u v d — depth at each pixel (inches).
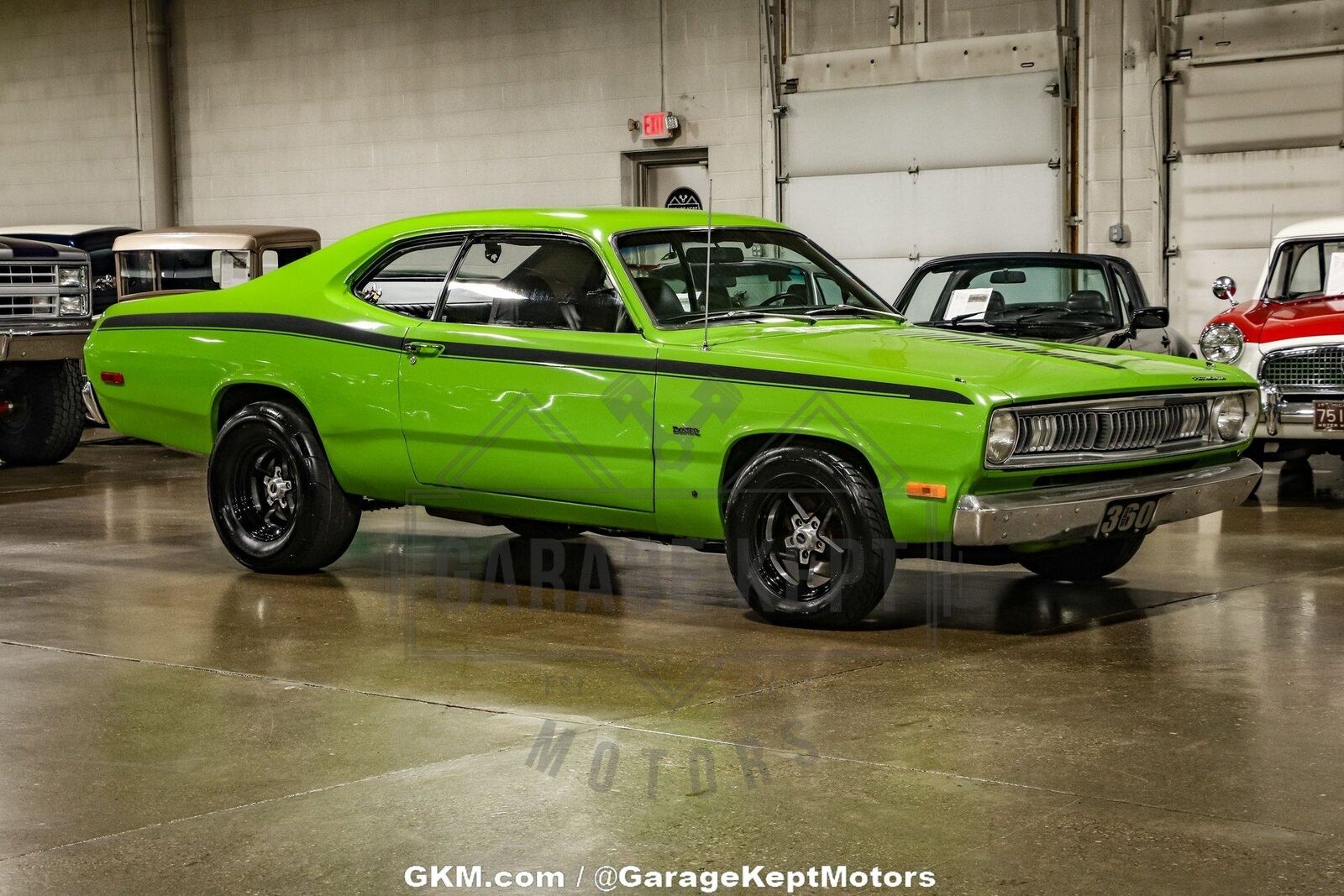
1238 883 129.2
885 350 225.0
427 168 720.3
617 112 667.4
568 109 680.4
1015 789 153.6
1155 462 227.8
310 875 132.7
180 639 222.8
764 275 254.7
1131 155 561.6
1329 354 354.6
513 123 694.5
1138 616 235.9
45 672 204.2
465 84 705.6
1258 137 538.6
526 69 689.0
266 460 273.3
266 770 161.6
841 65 617.0
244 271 573.0
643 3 656.4
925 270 398.0
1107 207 567.5
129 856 137.7
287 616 238.5
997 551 231.6
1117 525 220.7
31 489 405.7
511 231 248.2
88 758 166.6
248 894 128.8
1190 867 132.7
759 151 639.1
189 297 283.6
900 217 611.2
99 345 290.5
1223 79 542.9
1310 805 148.3
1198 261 554.3
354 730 175.9
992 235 591.8
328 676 201.2
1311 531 319.9
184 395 277.4
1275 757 163.5
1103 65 562.9
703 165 659.4
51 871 134.3
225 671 204.4
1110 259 378.6
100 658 211.5
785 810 147.9
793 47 625.6
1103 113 565.0
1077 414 216.4
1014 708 183.3
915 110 602.5
